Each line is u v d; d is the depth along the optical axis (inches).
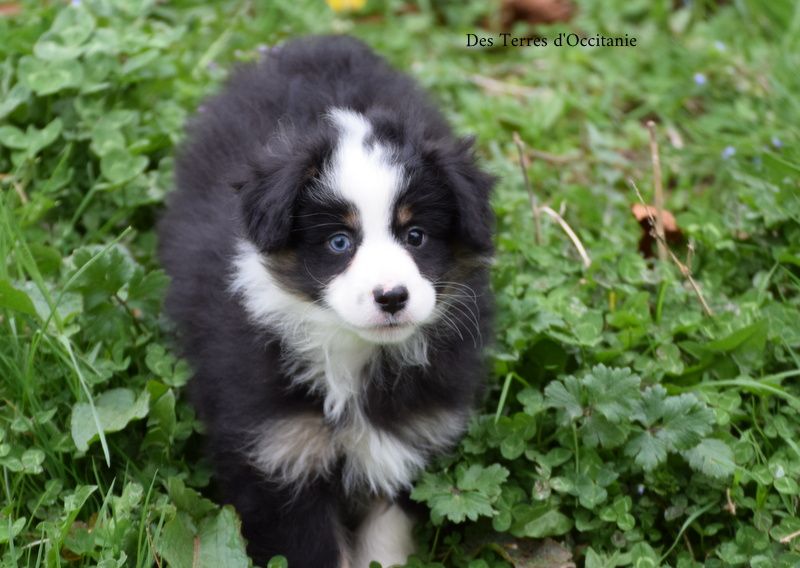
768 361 194.2
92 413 171.6
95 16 247.1
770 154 218.8
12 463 167.0
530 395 182.5
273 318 163.6
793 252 210.8
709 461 170.9
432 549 177.0
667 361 190.5
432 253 159.6
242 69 210.8
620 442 173.3
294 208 155.3
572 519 176.2
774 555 166.7
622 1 323.0
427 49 308.7
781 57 279.9
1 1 276.8
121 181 215.0
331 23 308.2
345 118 165.5
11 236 186.1
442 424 174.1
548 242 221.9
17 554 158.2
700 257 217.3
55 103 224.5
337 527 179.0
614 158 258.8
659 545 177.2
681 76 289.7
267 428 167.2
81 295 184.4
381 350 166.6
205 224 183.3
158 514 164.2
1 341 179.8
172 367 181.5
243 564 160.2
